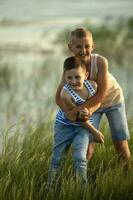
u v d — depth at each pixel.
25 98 18.23
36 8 51.69
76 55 7.86
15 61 27.67
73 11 48.78
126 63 26.86
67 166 8.41
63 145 8.05
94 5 54.03
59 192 7.80
